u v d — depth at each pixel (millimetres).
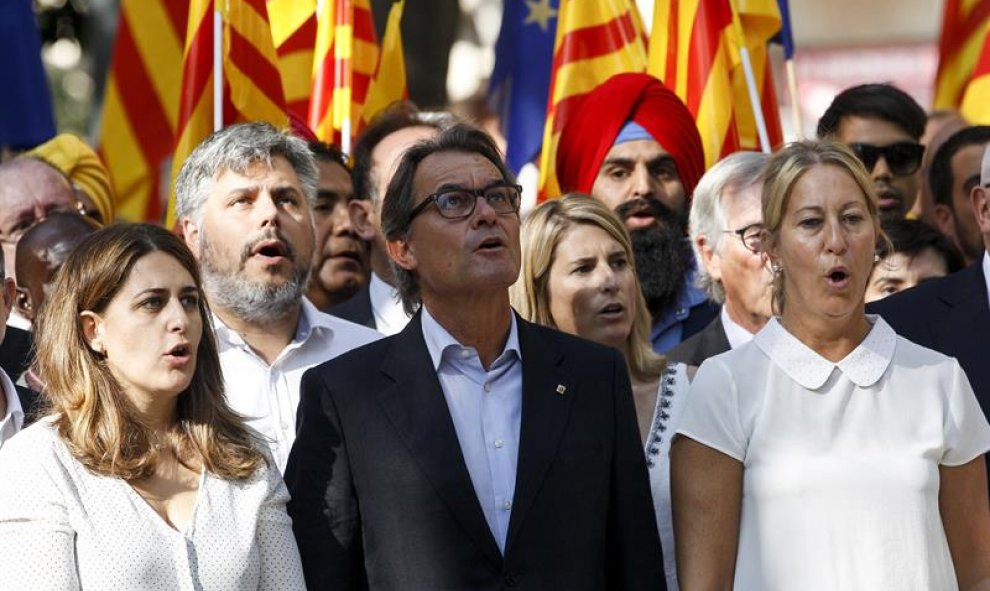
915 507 14031
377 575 14039
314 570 14125
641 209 20938
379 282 19828
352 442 14266
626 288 17172
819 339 14453
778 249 14602
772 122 23359
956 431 14344
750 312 18156
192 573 13555
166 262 14102
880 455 14117
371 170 19703
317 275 21453
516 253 14531
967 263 22469
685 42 22719
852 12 51469
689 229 20172
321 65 23219
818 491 14078
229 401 17000
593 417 14430
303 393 14641
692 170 21344
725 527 14430
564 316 17250
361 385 14453
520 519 13977
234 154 16906
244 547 13789
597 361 14727
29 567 13203
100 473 13625
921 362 14516
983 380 16250
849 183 14367
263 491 14094
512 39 27500
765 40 23406
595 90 21688
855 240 14281
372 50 24453
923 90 50656
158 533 13594
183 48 26047
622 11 23391
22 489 13391
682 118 21406
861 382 14312
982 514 14516
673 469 14781
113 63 25953
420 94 38594
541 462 14117
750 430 14406
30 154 24109
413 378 14438
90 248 14102
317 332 17500
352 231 21453
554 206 17500
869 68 51094
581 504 14164
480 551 13930
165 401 14062
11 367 18422
